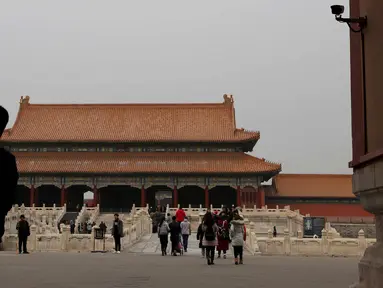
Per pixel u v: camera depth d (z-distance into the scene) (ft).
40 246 149.28
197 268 87.71
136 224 180.34
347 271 84.02
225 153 338.75
